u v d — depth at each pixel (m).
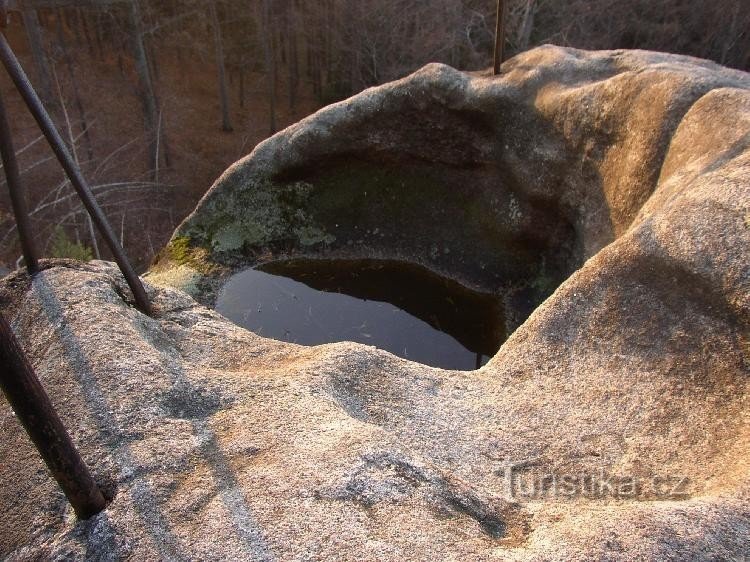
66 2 10.30
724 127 4.07
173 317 3.58
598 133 5.38
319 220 7.33
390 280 7.15
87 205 3.25
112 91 17.67
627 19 16.72
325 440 2.47
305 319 6.61
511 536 2.22
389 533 2.11
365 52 16.44
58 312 3.05
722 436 2.76
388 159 7.03
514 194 6.50
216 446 2.45
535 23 15.66
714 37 17.14
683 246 3.28
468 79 6.41
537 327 3.57
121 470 2.31
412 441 2.84
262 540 2.05
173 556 2.02
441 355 6.17
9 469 2.51
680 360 3.13
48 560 2.10
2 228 11.20
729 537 2.09
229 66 20.19
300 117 19.23
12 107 15.25
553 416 3.10
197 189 15.95
